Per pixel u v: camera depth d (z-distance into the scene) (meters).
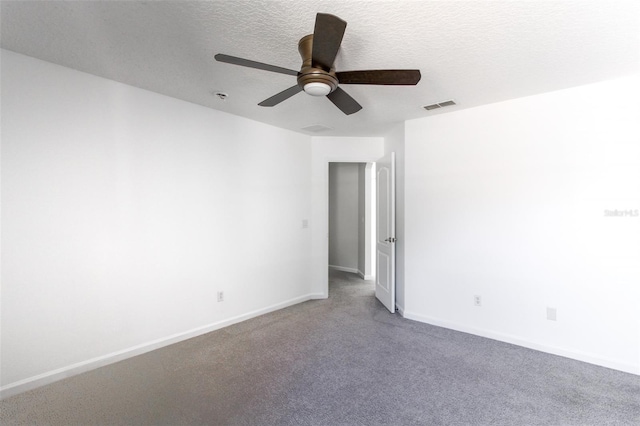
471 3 1.57
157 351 2.86
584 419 1.97
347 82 1.91
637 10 1.62
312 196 4.53
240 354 2.82
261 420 1.96
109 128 2.61
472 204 3.25
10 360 2.18
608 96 2.57
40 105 2.27
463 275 3.32
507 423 1.93
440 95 2.88
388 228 4.03
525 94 2.87
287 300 4.20
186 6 1.62
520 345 2.98
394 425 1.92
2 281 2.15
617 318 2.56
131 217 2.74
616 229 2.56
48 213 2.32
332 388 2.30
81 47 2.08
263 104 2.24
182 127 3.07
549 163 2.83
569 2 1.56
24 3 1.61
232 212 3.54
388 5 1.58
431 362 2.68
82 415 1.98
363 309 4.07
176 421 1.93
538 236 2.89
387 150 4.36
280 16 1.70
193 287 3.19
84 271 2.49
